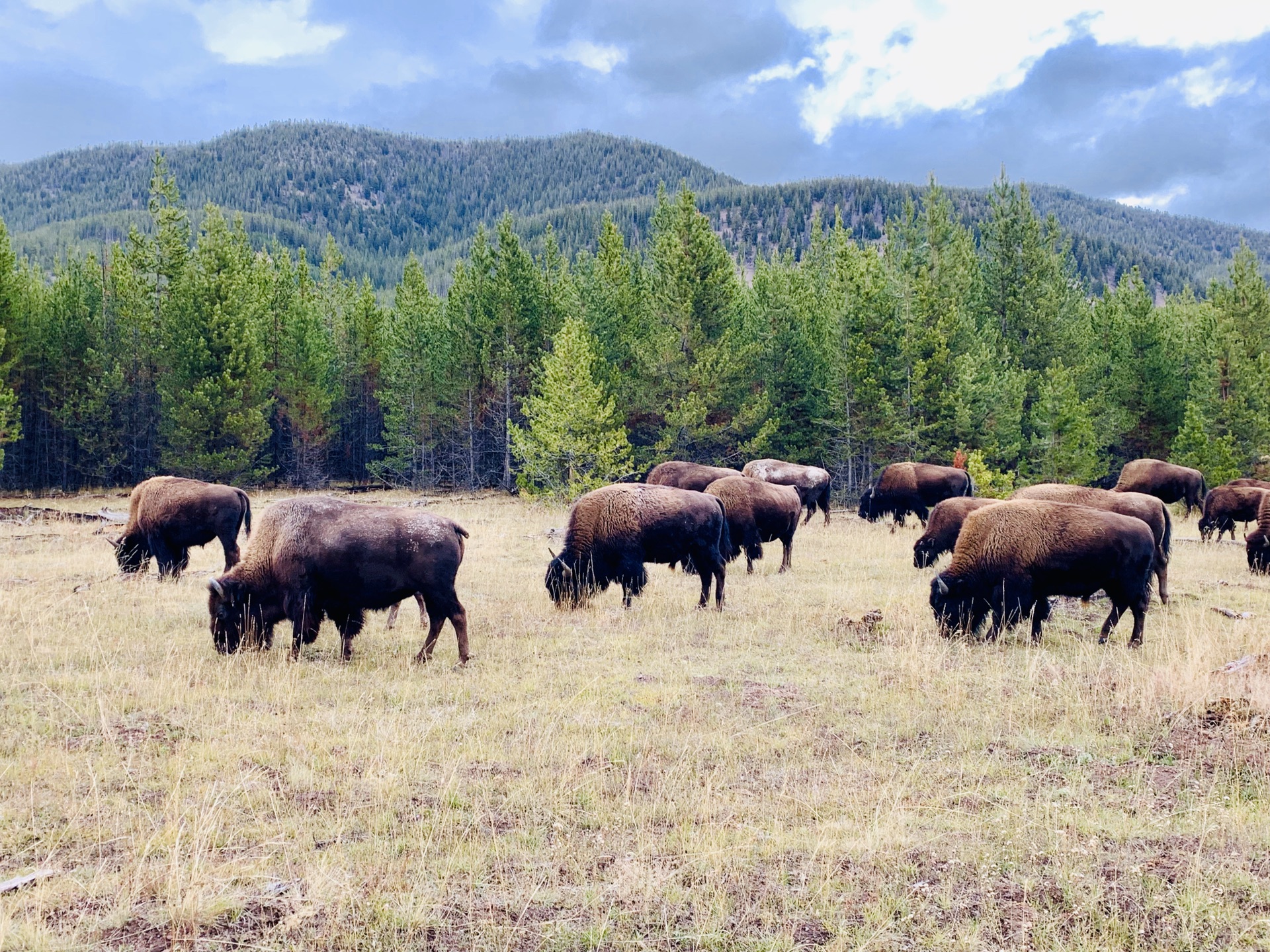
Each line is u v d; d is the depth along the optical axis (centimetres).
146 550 1327
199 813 471
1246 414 3114
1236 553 1816
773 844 446
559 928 367
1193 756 561
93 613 1023
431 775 543
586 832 468
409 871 417
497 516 2406
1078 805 496
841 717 675
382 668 807
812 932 367
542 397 2856
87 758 554
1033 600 952
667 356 3000
